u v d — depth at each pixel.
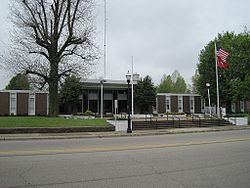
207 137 20.52
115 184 7.12
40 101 45.78
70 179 7.58
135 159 10.73
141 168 9.07
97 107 51.69
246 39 38.72
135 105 51.62
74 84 44.72
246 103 62.72
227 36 51.97
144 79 50.47
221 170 8.84
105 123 26.94
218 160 10.59
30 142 17.17
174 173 8.40
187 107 55.41
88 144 15.94
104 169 8.88
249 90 37.81
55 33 29.12
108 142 17.20
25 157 10.98
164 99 53.50
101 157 11.15
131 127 27.03
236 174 8.31
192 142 16.92
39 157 11.01
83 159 10.63
